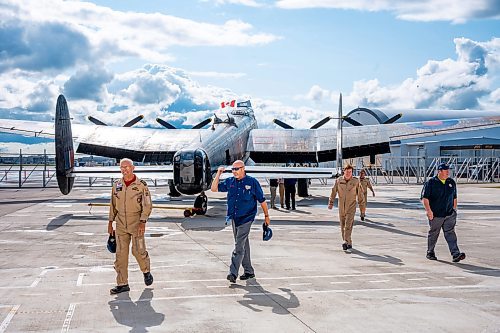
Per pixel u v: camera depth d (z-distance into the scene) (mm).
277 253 10500
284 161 29094
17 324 5758
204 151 17422
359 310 6328
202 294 7145
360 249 11039
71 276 8281
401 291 7312
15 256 10070
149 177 17281
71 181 18125
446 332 5469
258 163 31141
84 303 6660
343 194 10852
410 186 37938
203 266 9125
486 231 14125
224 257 10008
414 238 12711
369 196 27500
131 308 6430
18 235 12906
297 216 17641
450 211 9617
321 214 18312
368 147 27125
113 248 7465
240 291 7312
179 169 16609
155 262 9484
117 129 29062
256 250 10867
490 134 66812
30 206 20766
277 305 6574
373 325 5723
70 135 18094
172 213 18438
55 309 6375
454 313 6180
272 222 15945
